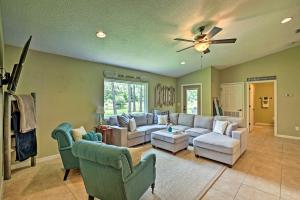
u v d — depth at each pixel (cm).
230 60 616
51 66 373
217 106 666
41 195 231
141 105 614
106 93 504
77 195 231
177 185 256
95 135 336
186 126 537
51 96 372
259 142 503
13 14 240
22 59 232
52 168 319
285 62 574
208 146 351
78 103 421
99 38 337
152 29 327
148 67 570
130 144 441
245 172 300
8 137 276
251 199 220
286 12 330
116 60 472
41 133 356
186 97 732
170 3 254
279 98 585
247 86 657
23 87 333
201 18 306
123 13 266
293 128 559
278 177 281
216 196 227
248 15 319
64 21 269
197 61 583
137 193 193
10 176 278
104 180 179
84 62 436
